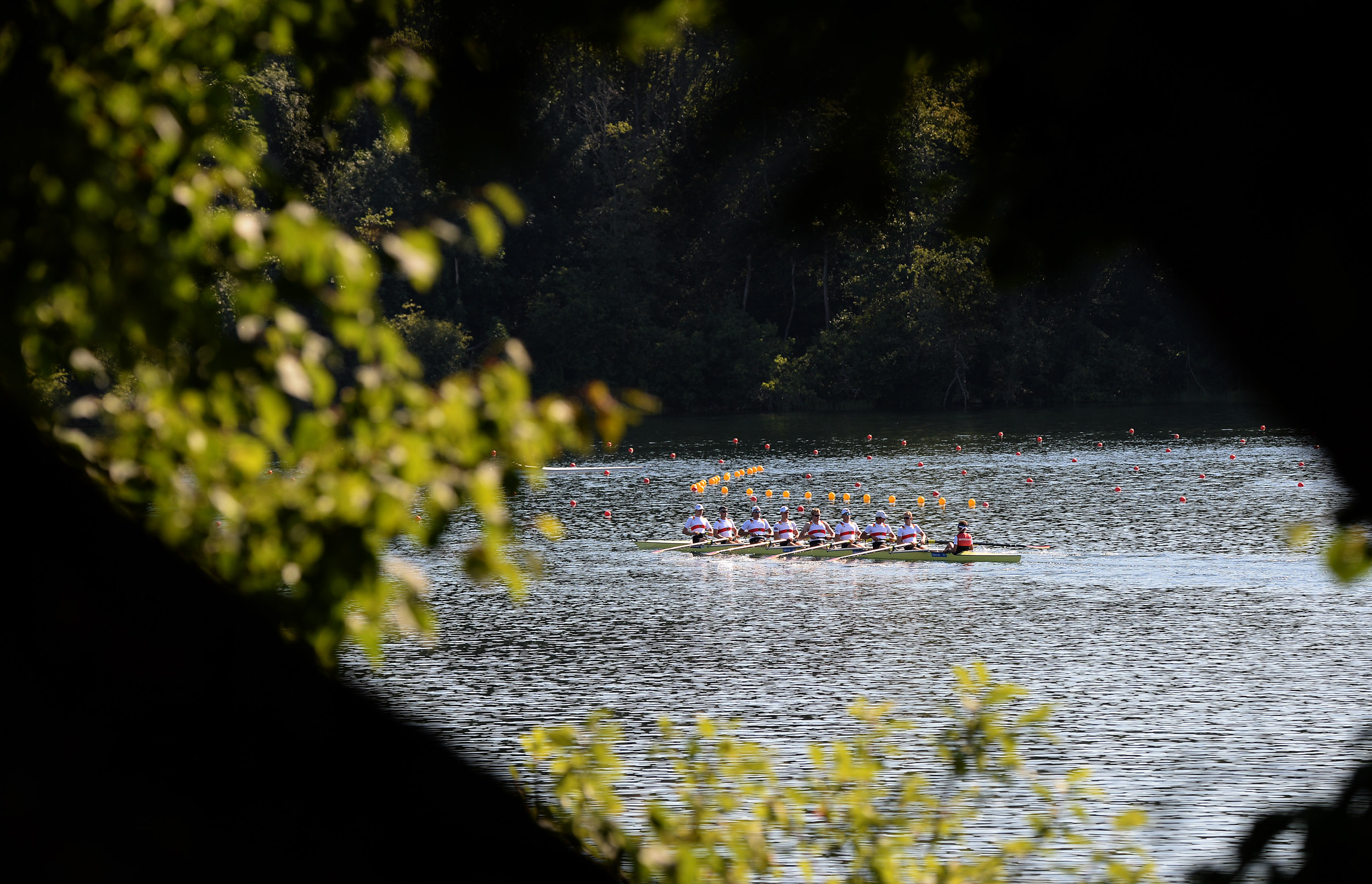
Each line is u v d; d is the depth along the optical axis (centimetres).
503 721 9806
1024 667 11388
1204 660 11438
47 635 1769
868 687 10819
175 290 1902
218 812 1831
